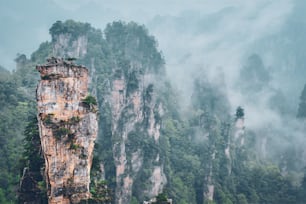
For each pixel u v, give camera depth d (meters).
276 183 168.50
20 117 108.62
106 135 129.75
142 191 127.62
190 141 175.25
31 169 58.53
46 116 51.06
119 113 138.00
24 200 57.38
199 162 159.88
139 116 141.50
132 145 131.25
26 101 122.19
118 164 120.31
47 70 51.41
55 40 163.88
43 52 162.62
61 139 51.09
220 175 161.62
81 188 51.94
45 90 51.16
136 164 130.38
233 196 155.12
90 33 185.00
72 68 52.44
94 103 54.81
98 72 166.62
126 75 143.25
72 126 51.91
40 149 58.53
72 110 52.31
